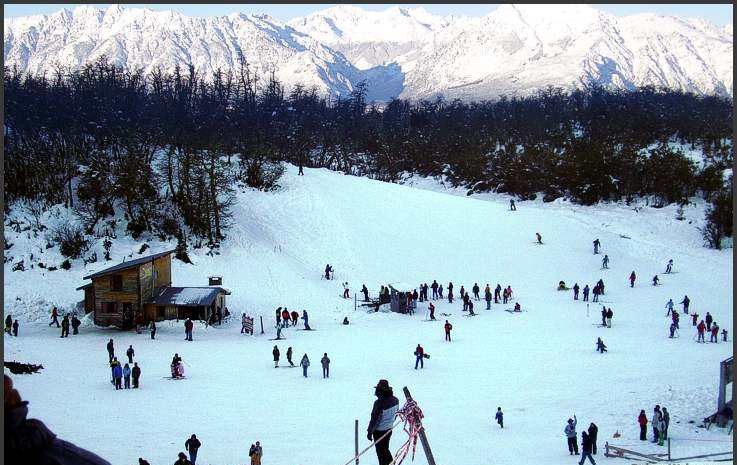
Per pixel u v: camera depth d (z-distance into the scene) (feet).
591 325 201.36
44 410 121.08
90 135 401.90
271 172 332.39
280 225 296.30
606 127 565.94
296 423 116.06
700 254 301.02
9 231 260.83
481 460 98.22
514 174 452.76
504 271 270.05
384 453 40.24
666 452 103.65
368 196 335.26
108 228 274.16
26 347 175.22
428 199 339.16
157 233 274.98
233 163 358.84
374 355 169.37
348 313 224.74
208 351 175.11
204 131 409.69
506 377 147.95
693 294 241.14
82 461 17.95
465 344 180.34
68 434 107.65
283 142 484.74
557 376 148.56
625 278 263.70
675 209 369.50
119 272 202.18
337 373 151.94
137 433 109.50
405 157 562.25
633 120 579.48
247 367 157.69
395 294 224.33
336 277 258.98
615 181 391.86
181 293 210.79
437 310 227.40
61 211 278.46
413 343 182.70
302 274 258.78
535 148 491.31
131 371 146.92
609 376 148.36
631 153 418.10
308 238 288.30
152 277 210.79
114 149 336.29
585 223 350.84
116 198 292.40
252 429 112.57
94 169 287.28
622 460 99.40
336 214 308.81
